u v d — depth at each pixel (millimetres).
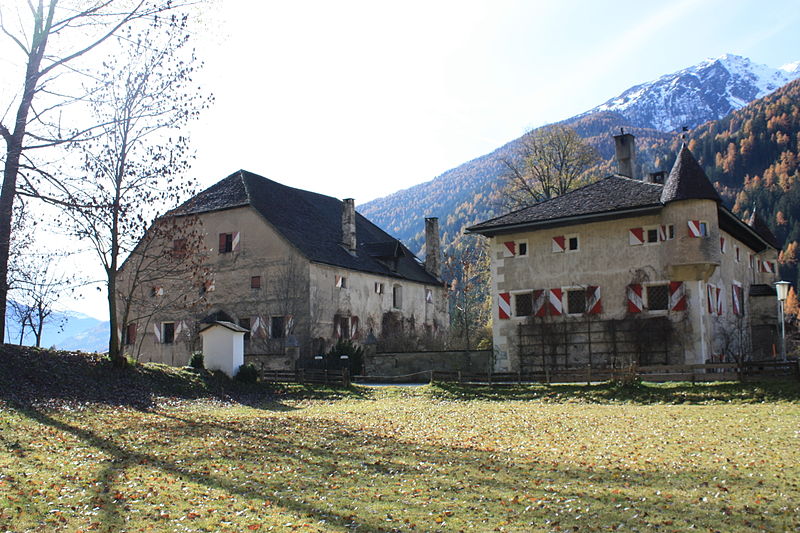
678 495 9164
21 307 25594
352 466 11562
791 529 7672
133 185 23344
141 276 37469
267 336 36375
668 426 15898
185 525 8172
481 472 10961
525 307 30172
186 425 16672
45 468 10844
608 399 22438
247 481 10398
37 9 18375
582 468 11109
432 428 16781
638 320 27484
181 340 38250
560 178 47906
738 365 22125
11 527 7945
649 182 31969
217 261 38344
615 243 28297
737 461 11258
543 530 7887
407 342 39594
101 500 9117
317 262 36469
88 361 23078
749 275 36094
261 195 39656
